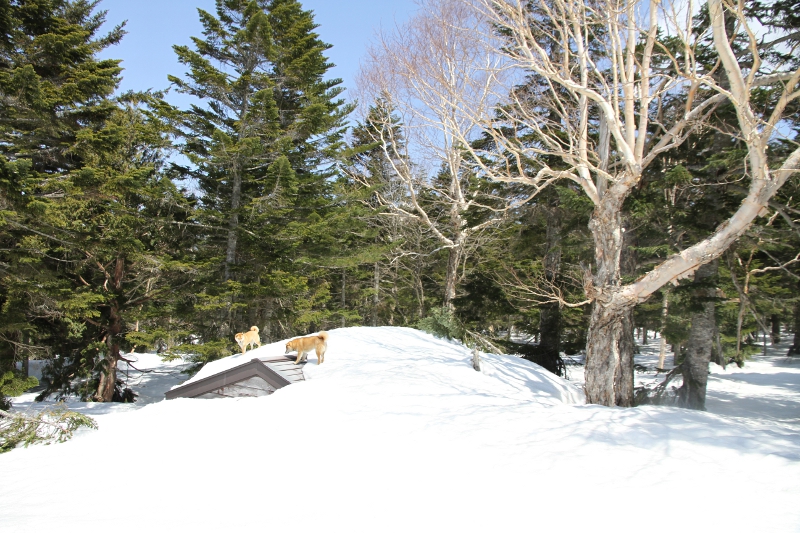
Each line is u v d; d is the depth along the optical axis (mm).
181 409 7789
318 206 19969
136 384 22312
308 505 3562
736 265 11164
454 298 17562
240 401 8172
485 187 17594
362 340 13219
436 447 4875
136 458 5273
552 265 14586
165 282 18000
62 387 16984
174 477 4480
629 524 3029
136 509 3623
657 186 10344
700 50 10492
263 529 3119
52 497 4043
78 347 16781
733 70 6152
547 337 15094
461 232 17328
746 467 3943
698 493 3463
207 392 9484
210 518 3367
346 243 23656
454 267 17875
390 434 5465
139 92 17500
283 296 17984
